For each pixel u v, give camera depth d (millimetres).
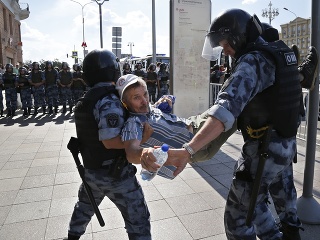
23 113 10703
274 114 1644
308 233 2699
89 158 1876
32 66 10477
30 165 4770
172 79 5926
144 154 1368
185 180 4004
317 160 4684
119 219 3027
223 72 10867
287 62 1632
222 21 1705
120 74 2035
